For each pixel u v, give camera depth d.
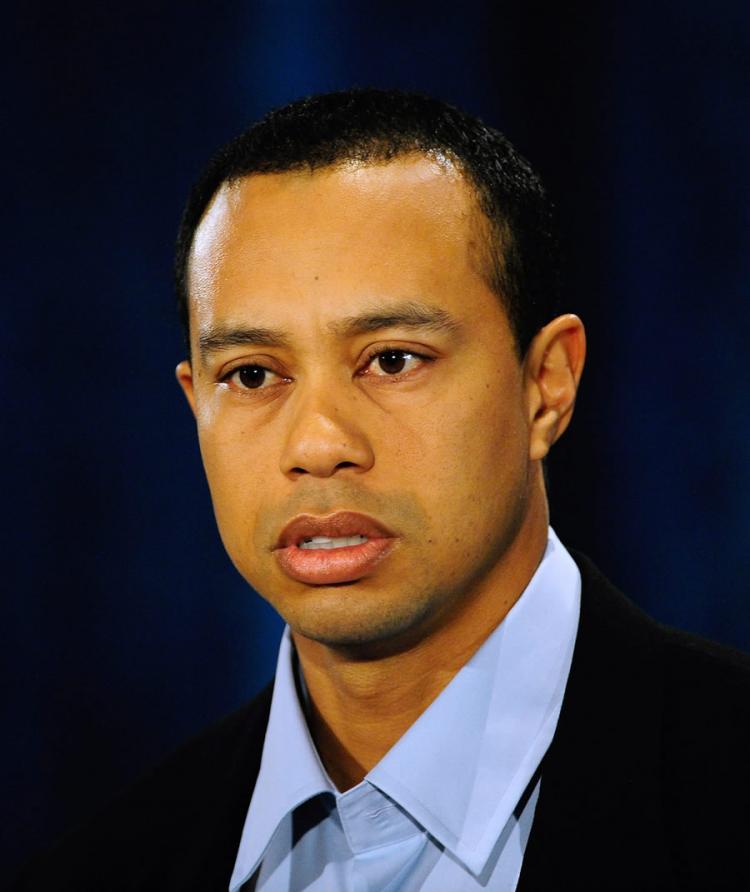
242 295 3.79
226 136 7.21
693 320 7.04
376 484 3.72
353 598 3.74
